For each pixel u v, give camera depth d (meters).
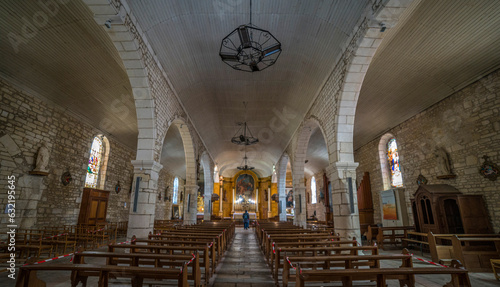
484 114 7.48
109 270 3.16
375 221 13.27
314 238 6.83
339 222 7.70
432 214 8.49
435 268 3.21
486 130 7.42
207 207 20.59
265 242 7.96
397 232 10.90
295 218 14.44
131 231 7.36
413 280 3.95
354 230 7.38
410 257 4.04
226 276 5.59
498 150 7.10
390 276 3.97
